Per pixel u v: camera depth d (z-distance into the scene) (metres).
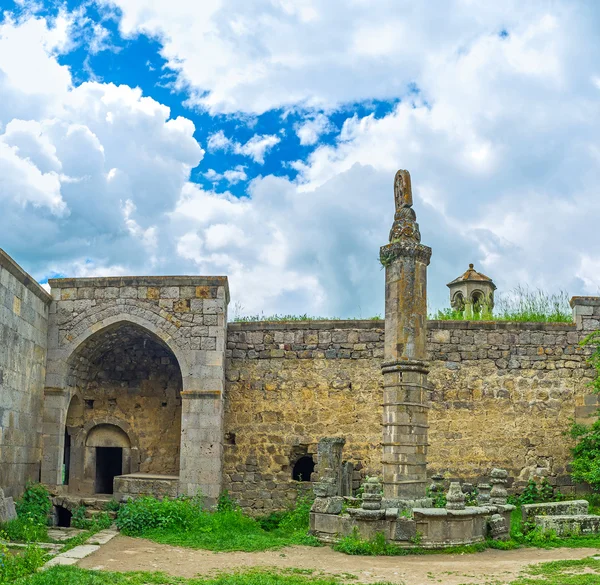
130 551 13.22
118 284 18.84
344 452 19.30
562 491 19.02
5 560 10.68
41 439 18.16
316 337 19.89
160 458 20.59
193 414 18.14
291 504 19.14
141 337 20.23
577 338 19.67
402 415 13.64
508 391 19.47
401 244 14.23
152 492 17.91
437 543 12.55
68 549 13.16
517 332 19.72
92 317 18.78
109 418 20.72
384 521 12.80
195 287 18.77
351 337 19.81
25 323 17.09
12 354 16.23
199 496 17.69
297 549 13.27
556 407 19.39
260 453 19.47
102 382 20.91
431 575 10.52
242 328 20.05
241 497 19.23
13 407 16.31
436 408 19.41
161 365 21.03
